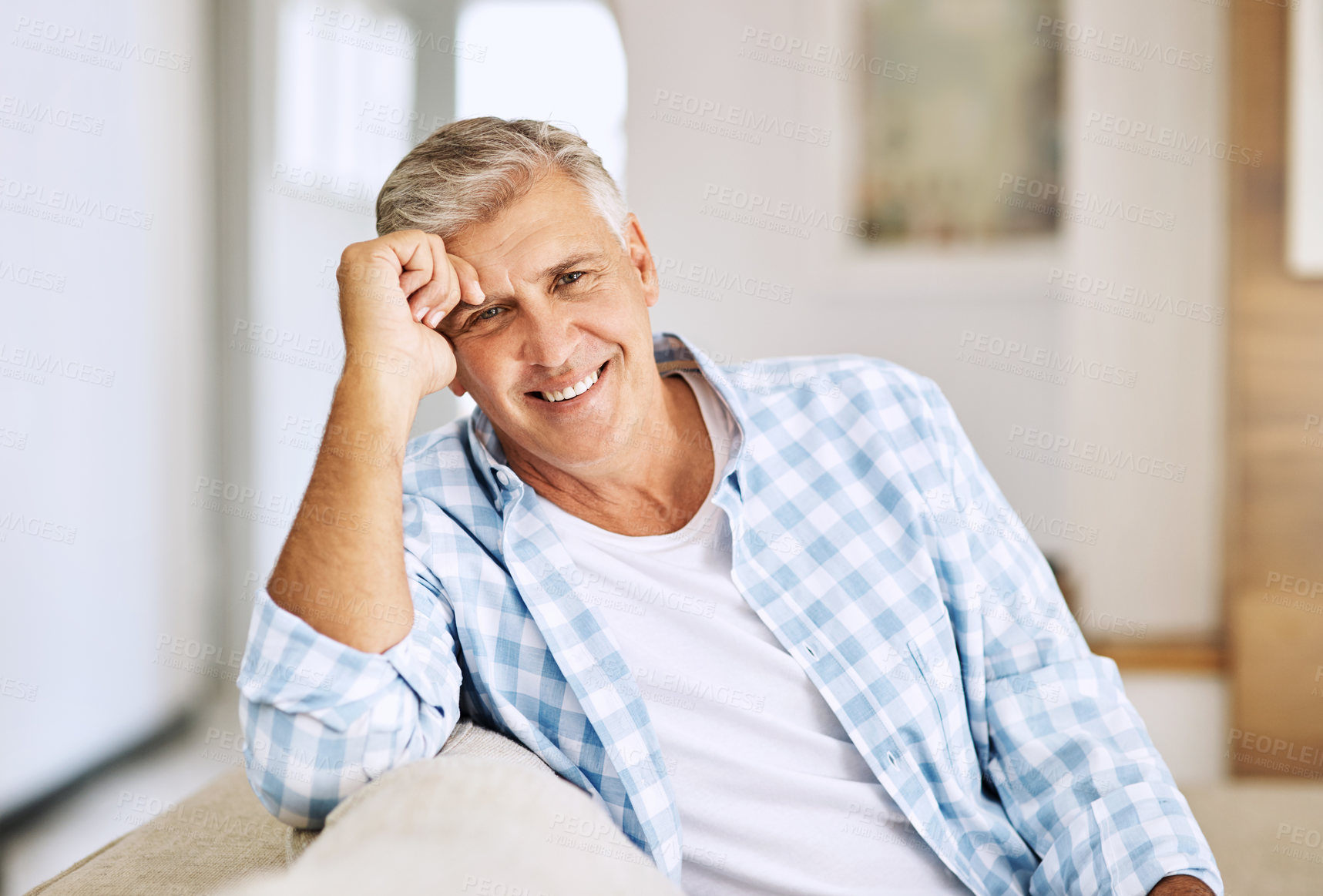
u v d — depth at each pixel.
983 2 3.11
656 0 3.27
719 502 1.25
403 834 0.75
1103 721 1.22
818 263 3.24
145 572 3.12
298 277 3.67
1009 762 1.25
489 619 1.21
